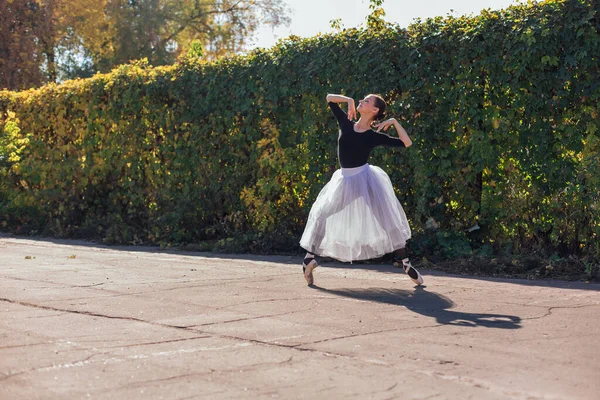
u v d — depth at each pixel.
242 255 10.09
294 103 10.51
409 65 9.23
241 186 11.26
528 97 8.53
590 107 8.23
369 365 3.99
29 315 5.35
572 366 4.00
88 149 13.56
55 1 30.75
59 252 10.22
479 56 8.79
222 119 11.41
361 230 6.95
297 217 10.70
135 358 4.11
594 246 8.26
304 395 3.45
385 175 7.17
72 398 3.38
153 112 12.48
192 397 3.41
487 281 7.45
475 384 3.65
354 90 9.74
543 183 8.55
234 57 11.39
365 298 6.27
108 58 36.19
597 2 8.00
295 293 6.50
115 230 12.11
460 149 9.07
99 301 5.97
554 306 5.88
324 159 10.20
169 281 7.20
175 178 12.14
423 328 4.98
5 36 28.98
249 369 3.89
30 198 14.18
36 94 14.59
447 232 9.13
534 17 8.38
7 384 3.59
